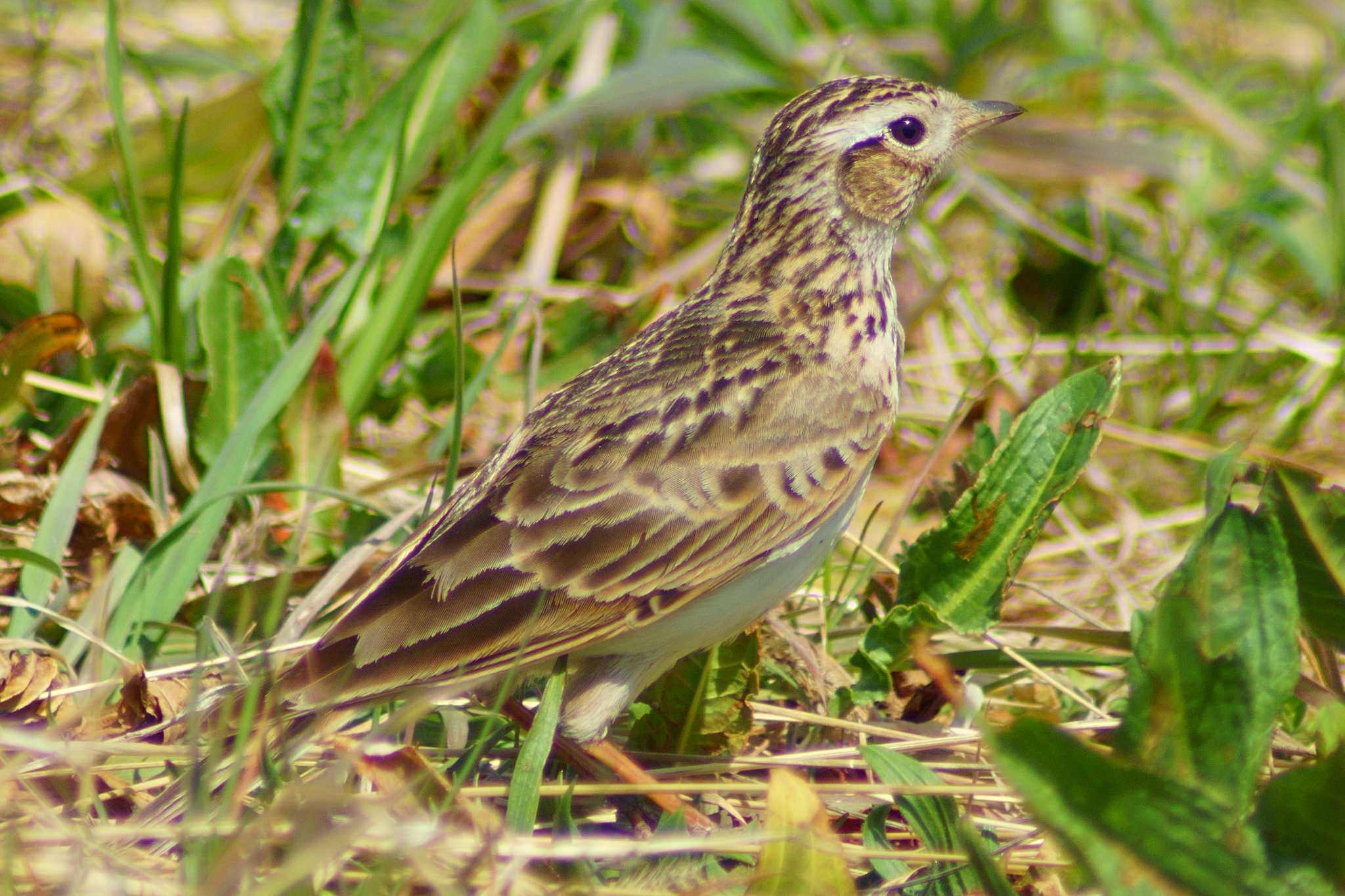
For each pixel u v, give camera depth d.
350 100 14.03
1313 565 8.90
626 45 18.52
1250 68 20.22
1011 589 12.23
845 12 19.52
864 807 9.24
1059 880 8.14
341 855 7.48
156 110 17.47
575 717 9.15
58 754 7.61
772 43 18.36
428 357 13.81
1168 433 14.94
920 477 11.34
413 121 14.02
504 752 9.38
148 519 11.24
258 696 8.14
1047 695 10.70
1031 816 8.02
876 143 10.29
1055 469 9.96
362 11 18.62
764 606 9.41
